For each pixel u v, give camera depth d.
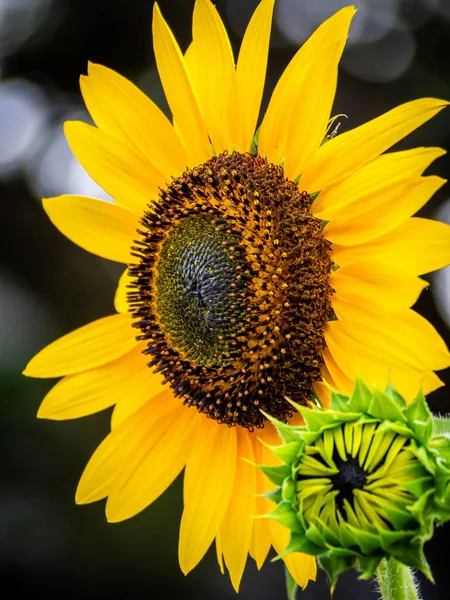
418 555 0.32
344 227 0.38
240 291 0.39
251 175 0.40
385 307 0.37
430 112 0.38
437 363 0.37
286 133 0.40
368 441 0.33
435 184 0.37
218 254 0.40
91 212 0.43
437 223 0.37
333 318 0.39
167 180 0.42
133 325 0.42
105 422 0.84
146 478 0.42
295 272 0.39
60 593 0.77
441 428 0.34
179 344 0.41
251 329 0.39
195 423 0.42
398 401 0.34
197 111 0.41
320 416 0.33
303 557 0.38
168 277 0.41
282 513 0.33
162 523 0.78
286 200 0.39
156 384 0.43
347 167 0.38
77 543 0.78
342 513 0.33
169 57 0.41
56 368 0.43
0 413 0.81
